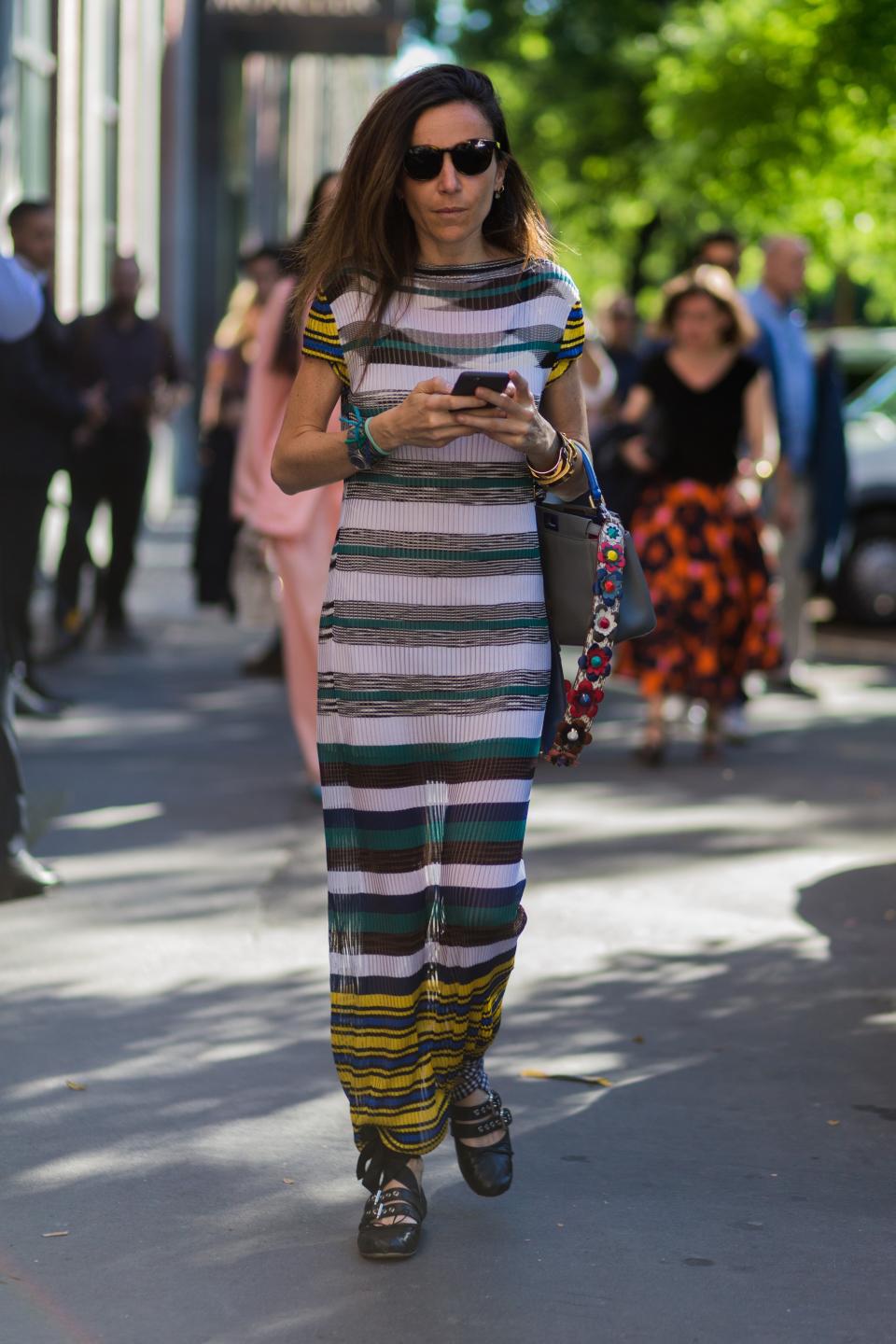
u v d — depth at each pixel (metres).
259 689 20.72
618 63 60.88
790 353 20.42
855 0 33.81
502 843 6.89
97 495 22.98
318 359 6.85
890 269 40.81
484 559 6.82
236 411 24.95
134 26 43.00
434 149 6.57
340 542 6.90
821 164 36.09
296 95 82.81
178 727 18.11
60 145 34.12
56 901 11.64
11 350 17.84
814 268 41.25
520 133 63.09
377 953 6.96
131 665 22.33
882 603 29.42
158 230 47.66
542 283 6.82
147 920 11.22
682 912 11.67
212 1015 9.48
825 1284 6.64
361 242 6.69
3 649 11.62
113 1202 7.26
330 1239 6.98
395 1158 6.99
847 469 21.02
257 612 16.06
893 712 20.36
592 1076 8.73
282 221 77.69
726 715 18.05
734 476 16.42
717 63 36.22
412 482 6.78
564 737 7.07
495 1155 7.30
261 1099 8.34
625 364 24.80
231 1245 6.91
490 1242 6.97
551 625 7.06
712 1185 7.50
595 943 10.94
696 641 16.33
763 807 14.98
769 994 10.01
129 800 14.66
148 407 23.27
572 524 6.96
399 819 6.93
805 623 21.48
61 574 22.75
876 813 14.79
